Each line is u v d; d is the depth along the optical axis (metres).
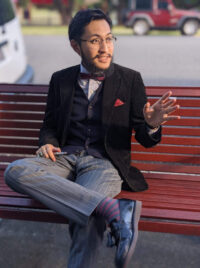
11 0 5.94
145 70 8.29
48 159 2.18
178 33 17.55
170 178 2.38
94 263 1.82
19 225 2.82
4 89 2.60
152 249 2.54
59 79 2.31
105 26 2.09
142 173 2.42
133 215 1.82
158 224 1.93
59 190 1.86
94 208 1.80
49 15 37.97
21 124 2.63
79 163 2.17
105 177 2.05
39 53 11.84
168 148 2.47
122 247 1.70
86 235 1.81
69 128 2.26
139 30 17.05
